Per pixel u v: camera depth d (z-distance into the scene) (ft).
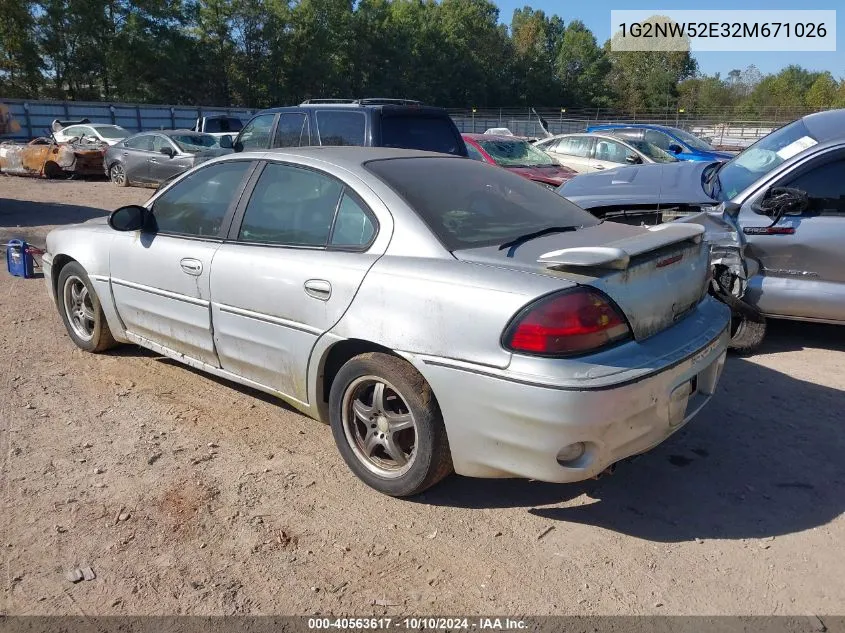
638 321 9.73
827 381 15.97
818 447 12.82
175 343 14.49
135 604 8.86
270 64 181.16
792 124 21.16
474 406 9.66
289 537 10.21
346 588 9.18
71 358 16.99
